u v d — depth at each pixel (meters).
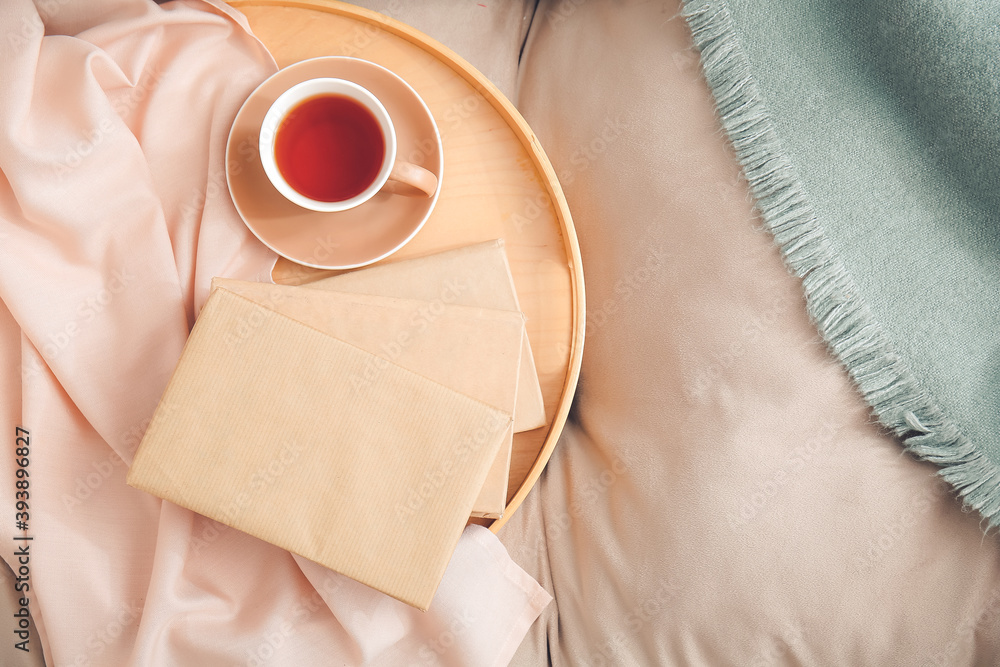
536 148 0.89
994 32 0.85
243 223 0.89
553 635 0.95
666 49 0.92
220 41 0.89
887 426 0.90
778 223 0.88
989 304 0.87
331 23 0.90
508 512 0.89
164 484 0.79
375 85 0.88
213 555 0.88
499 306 0.87
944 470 0.88
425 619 0.89
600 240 0.93
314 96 0.84
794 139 0.88
